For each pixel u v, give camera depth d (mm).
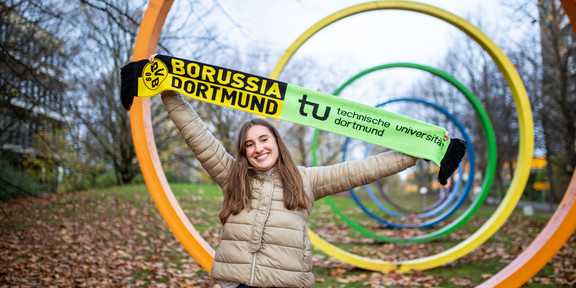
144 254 5941
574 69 13344
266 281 1978
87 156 14727
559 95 13828
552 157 18891
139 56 3297
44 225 7910
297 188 2137
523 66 14891
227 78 2717
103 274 4832
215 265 2096
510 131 17469
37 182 13258
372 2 4418
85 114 13172
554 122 14727
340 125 2668
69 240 6750
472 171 6738
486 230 4840
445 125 22500
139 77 2727
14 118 7141
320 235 8227
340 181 2271
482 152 18547
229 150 17203
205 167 2361
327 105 2693
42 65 7785
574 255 5457
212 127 18453
